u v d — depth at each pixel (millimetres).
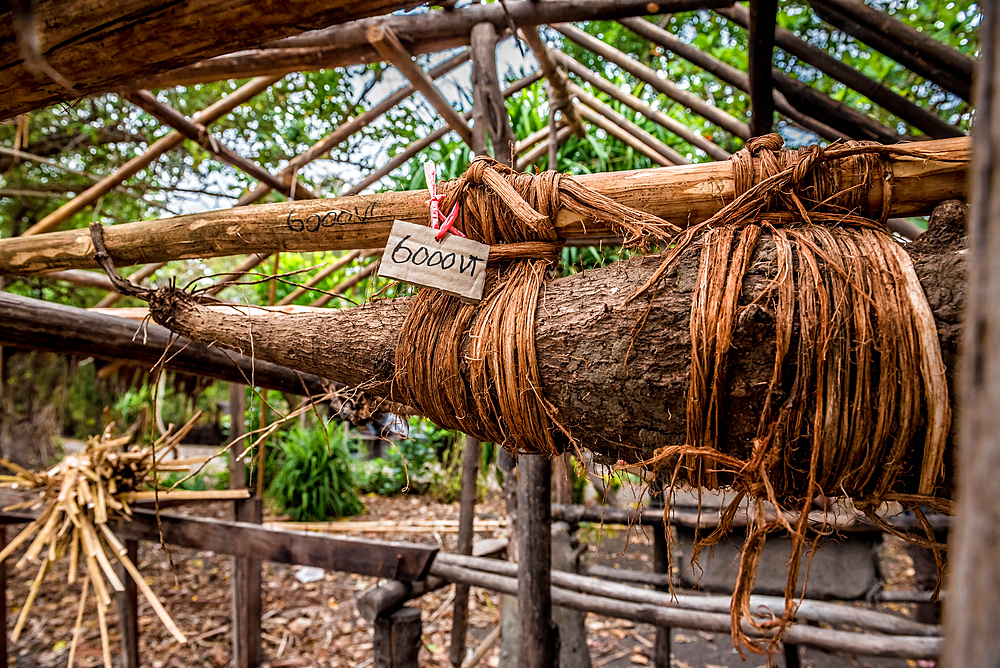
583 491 3492
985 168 215
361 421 1033
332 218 878
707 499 2422
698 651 2879
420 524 3740
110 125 3096
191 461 1953
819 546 682
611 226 750
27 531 1771
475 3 1600
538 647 1541
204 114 1814
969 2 1919
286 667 2736
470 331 747
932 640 1669
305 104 2604
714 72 1928
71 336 1416
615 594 2012
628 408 683
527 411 719
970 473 201
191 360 1563
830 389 581
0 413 3996
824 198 674
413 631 1667
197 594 3545
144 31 681
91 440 1852
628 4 1574
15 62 756
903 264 595
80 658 2738
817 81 2426
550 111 2352
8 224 3729
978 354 207
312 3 616
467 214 800
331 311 881
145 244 1018
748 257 638
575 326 697
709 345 612
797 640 1806
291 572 3871
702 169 744
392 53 1470
